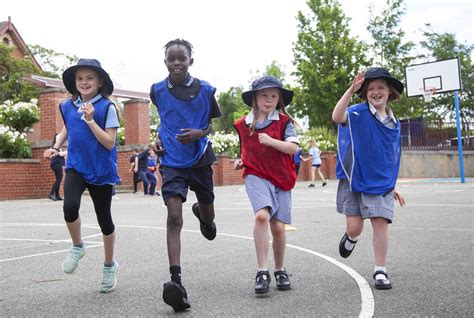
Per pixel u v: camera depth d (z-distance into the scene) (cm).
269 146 469
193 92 465
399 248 666
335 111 480
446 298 423
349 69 4369
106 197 467
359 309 396
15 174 1820
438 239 736
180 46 460
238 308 408
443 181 2870
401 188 2166
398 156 489
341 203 499
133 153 2212
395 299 424
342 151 486
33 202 1625
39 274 552
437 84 2867
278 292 457
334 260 592
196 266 574
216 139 2850
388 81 483
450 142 3819
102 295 460
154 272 549
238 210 1256
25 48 4638
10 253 690
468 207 1211
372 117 479
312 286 474
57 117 1950
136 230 898
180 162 454
